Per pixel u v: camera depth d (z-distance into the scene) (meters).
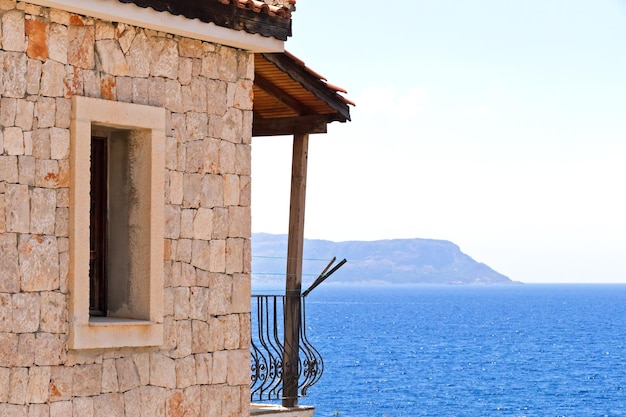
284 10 15.60
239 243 15.51
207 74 15.07
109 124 13.75
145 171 14.20
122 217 14.39
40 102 13.08
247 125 15.66
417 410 67.25
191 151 14.82
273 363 17.89
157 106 14.34
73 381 13.36
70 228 13.31
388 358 104.12
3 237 12.72
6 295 12.73
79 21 13.46
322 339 131.38
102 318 14.21
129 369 14.00
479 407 69.94
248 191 15.66
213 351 15.11
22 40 12.93
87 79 13.55
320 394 73.75
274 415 17.50
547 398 75.69
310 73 17.58
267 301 17.80
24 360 12.87
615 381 86.50
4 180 12.73
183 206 14.70
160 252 14.24
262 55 16.78
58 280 13.22
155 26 14.11
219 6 14.77
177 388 14.59
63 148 13.28
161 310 14.24
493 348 120.06
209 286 15.06
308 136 18.70
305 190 18.52
